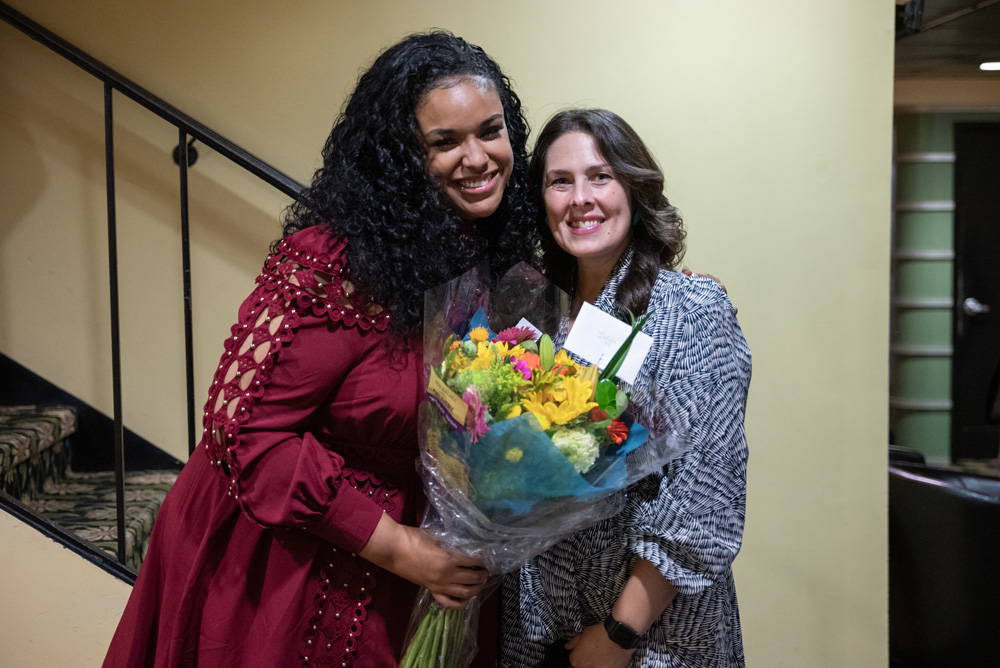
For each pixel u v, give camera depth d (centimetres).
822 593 231
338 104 216
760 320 224
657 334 130
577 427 113
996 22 346
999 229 562
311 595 124
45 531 187
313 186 132
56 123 226
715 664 131
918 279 568
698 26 215
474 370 113
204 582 126
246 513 118
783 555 230
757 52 217
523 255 150
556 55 216
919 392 571
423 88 126
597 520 119
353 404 123
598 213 137
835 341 225
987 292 566
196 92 217
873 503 229
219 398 123
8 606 187
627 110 218
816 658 233
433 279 126
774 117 218
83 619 188
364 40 214
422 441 120
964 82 539
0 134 227
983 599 255
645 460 116
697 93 218
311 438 122
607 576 129
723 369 128
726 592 136
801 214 221
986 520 253
